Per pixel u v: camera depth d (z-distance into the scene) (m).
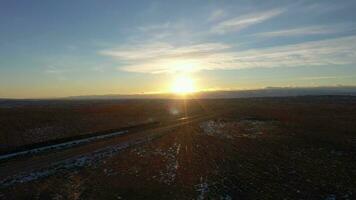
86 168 25.80
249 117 66.69
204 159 28.89
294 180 22.59
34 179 22.73
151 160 28.56
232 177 23.38
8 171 24.75
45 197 19.31
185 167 26.23
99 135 43.66
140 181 22.64
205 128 50.28
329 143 35.44
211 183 22.09
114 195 19.86
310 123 53.19
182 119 65.38
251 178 23.11
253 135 42.41
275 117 65.06
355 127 47.66
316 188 20.89
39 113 63.12
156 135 42.91
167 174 24.31
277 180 22.61
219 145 35.47
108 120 59.44
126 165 26.83
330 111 75.75
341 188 20.86
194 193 20.25
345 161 27.69
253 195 19.72
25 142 37.62
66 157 29.50
